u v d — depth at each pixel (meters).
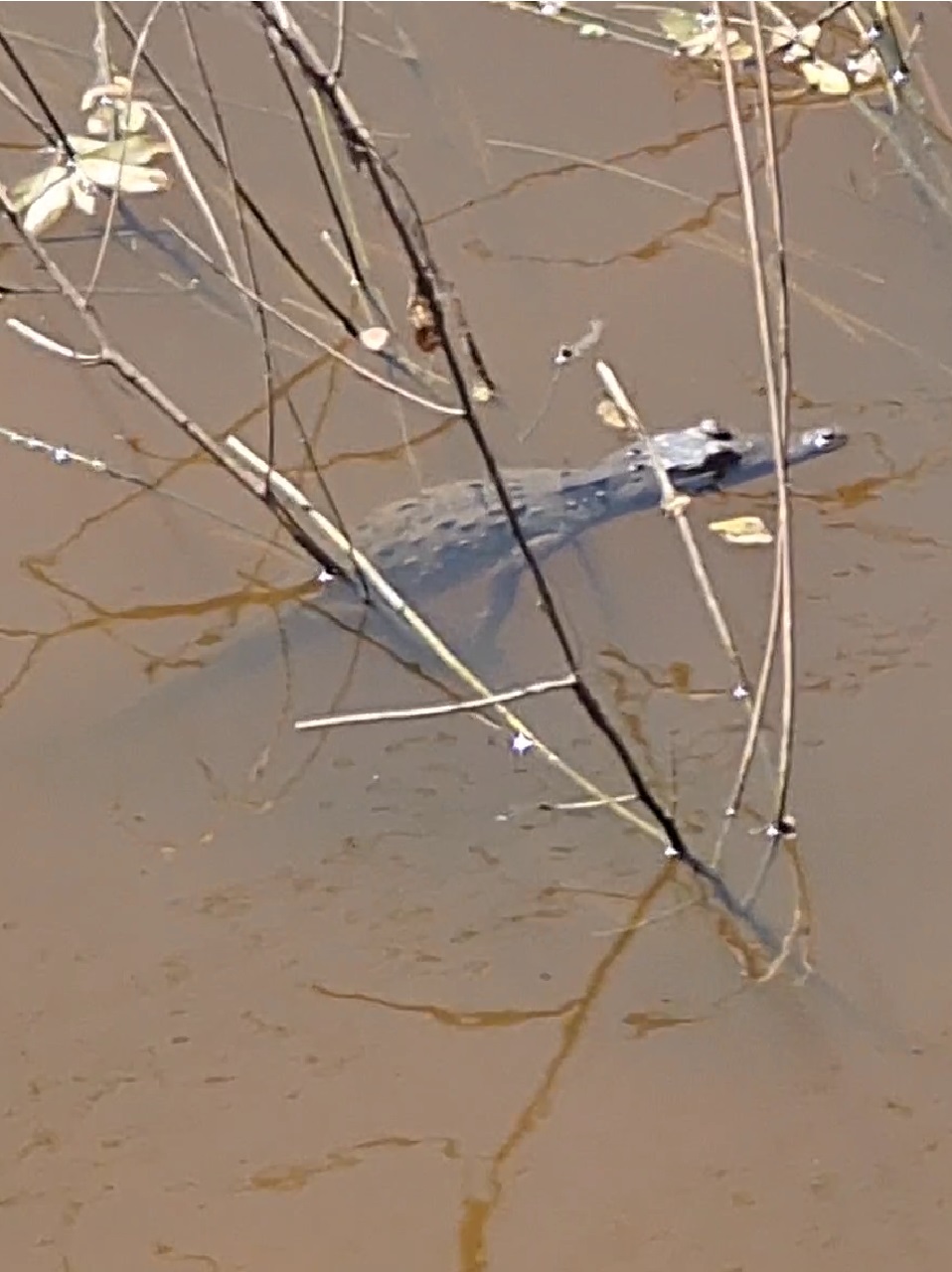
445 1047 2.72
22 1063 2.71
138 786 3.10
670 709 3.16
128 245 4.13
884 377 3.70
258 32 4.61
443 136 4.33
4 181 4.25
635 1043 2.71
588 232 4.07
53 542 3.52
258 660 3.32
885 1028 2.70
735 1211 2.50
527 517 3.52
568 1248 2.47
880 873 2.89
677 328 3.84
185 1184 2.57
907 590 3.31
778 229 2.83
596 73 4.52
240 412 3.75
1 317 3.95
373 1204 2.54
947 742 3.05
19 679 3.28
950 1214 2.48
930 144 4.23
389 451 3.67
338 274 4.00
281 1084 2.68
